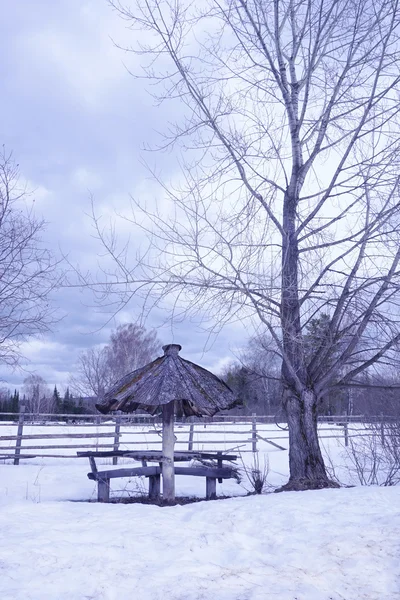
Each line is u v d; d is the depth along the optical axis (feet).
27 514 21.12
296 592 13.21
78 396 175.42
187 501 32.96
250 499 24.48
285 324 31.53
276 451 64.49
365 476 41.98
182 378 29.78
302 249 32.71
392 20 31.83
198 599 12.75
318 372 34.53
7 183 44.57
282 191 34.01
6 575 13.96
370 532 17.43
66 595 12.88
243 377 37.99
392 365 33.50
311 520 19.08
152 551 16.02
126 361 125.08
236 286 29.76
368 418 45.16
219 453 35.99
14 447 50.52
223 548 16.34
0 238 44.34
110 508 22.74
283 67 34.96
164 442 30.78
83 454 32.63
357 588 13.64
